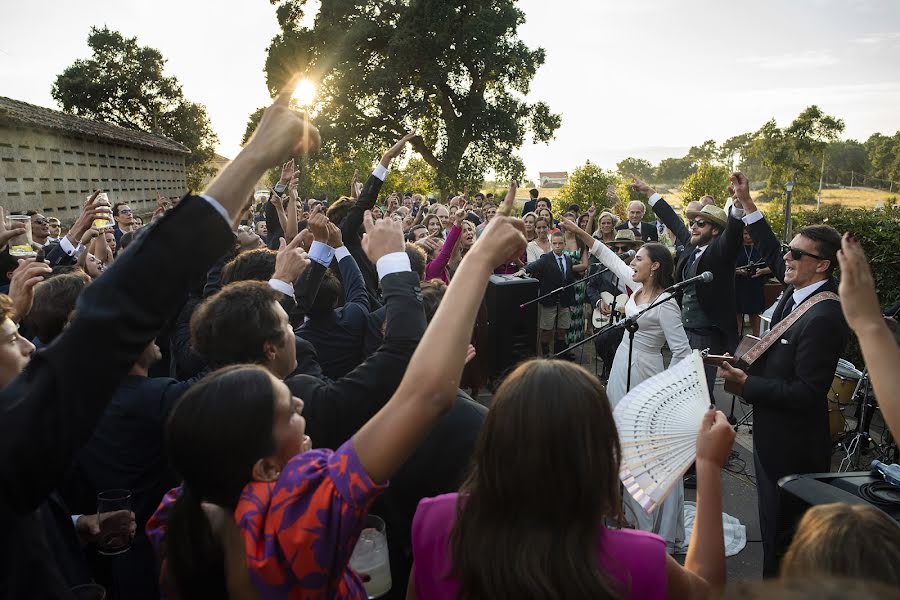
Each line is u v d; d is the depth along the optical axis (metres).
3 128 13.11
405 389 1.07
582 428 1.09
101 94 50.00
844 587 0.68
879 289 6.43
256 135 1.06
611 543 1.13
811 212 15.70
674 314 3.80
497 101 31.89
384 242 1.83
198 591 1.24
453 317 1.10
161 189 27.25
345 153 31.02
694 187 30.48
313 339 2.83
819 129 33.66
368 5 29.22
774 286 8.43
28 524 0.98
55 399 0.88
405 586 2.03
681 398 1.94
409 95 30.64
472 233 6.69
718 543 1.33
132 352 0.93
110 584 2.22
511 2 29.53
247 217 10.38
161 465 2.15
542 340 7.96
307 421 1.86
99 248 4.69
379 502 2.05
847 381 4.76
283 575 1.08
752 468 4.85
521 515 1.11
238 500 1.24
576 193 23.28
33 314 2.48
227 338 1.89
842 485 2.36
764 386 2.97
